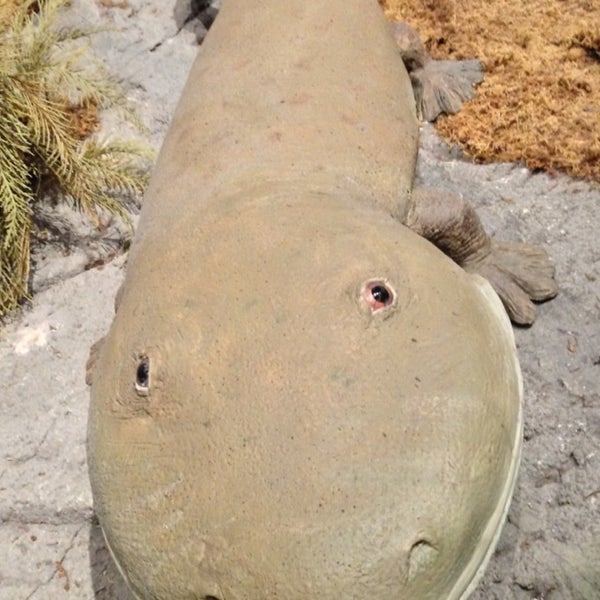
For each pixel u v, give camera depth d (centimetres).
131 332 91
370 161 115
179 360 84
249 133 115
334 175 109
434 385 81
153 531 81
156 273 94
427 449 78
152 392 85
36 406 150
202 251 92
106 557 138
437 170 154
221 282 88
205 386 82
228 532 77
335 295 84
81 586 137
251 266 88
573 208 145
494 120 156
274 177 106
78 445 146
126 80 181
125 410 87
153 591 82
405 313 85
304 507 76
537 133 153
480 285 100
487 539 85
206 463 80
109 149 166
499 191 149
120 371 89
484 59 165
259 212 95
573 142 150
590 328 134
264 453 78
